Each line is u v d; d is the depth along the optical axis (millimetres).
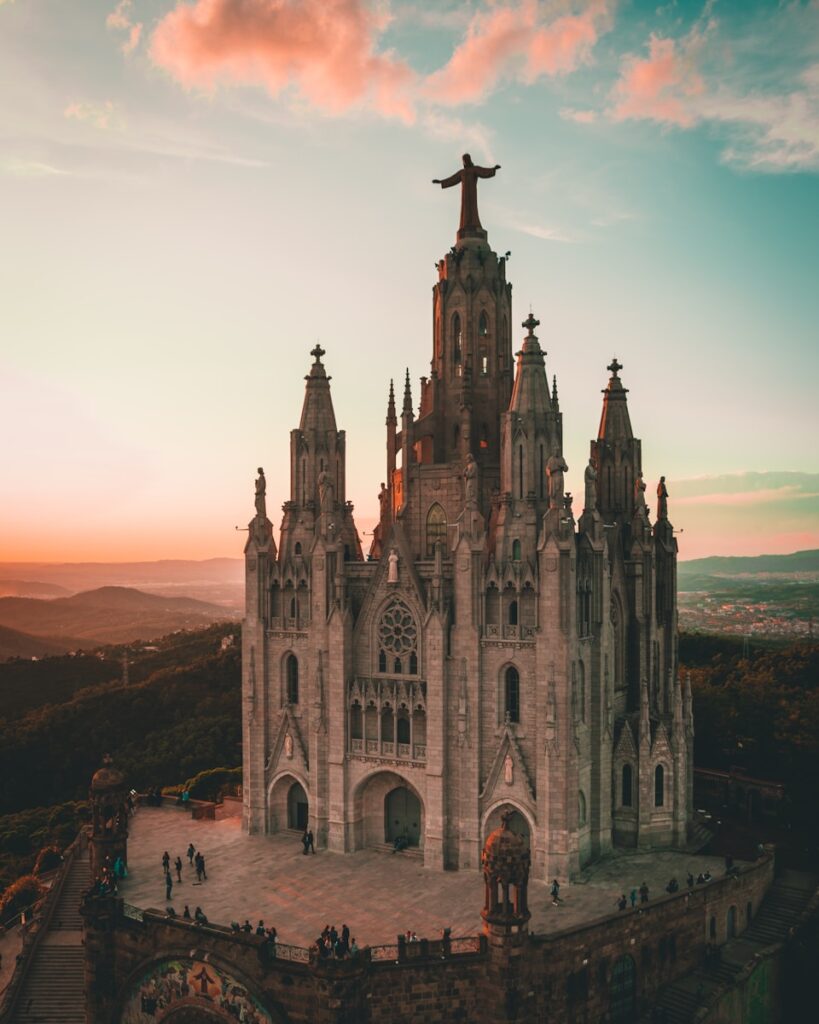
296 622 87375
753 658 162250
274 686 88938
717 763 111312
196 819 95625
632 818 82625
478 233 93438
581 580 77750
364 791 84312
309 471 90312
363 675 84125
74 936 79938
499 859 61500
